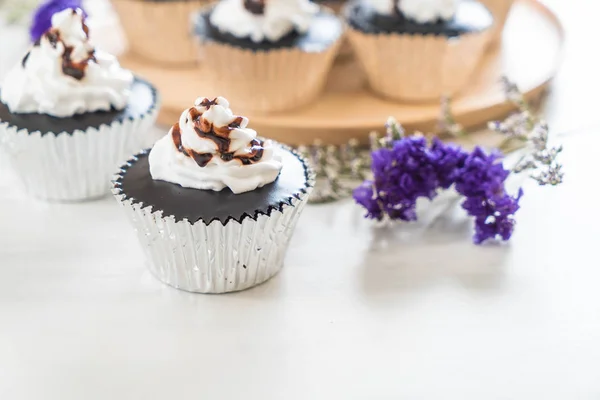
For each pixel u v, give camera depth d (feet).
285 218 1.31
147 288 1.35
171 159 1.31
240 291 1.35
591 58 1.89
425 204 1.51
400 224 1.46
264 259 1.33
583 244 1.42
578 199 1.50
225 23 1.66
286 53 1.62
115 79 1.47
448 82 1.70
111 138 1.46
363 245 1.42
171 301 1.33
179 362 1.24
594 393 1.20
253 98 1.69
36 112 1.45
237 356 1.25
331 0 1.90
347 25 1.74
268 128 1.62
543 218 1.47
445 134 1.67
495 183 1.40
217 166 1.29
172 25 1.79
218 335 1.28
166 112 1.66
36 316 1.30
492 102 1.68
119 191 1.31
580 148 1.61
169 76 1.82
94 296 1.33
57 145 1.43
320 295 1.34
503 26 1.86
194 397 1.20
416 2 1.67
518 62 1.84
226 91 1.71
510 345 1.26
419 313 1.31
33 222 1.46
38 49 1.46
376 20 1.69
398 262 1.39
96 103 1.46
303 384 1.21
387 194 1.43
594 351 1.26
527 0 2.07
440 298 1.33
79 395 1.20
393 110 1.70
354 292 1.34
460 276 1.37
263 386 1.21
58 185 1.49
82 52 1.45
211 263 1.31
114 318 1.30
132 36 1.85
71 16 1.45
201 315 1.31
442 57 1.66
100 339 1.27
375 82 1.75
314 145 1.63
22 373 1.22
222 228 1.27
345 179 1.55
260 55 1.62
